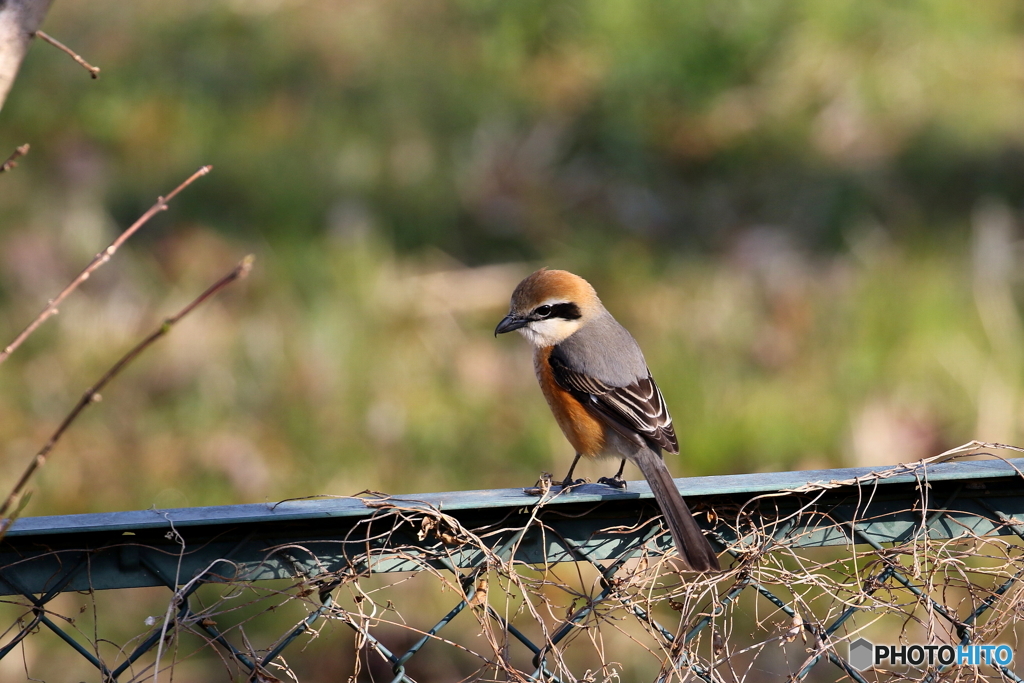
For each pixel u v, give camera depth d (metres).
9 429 9.98
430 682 7.79
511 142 14.48
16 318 11.20
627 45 15.68
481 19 16.42
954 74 15.82
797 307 11.82
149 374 10.71
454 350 11.25
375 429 10.28
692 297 11.96
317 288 11.78
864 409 10.47
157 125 14.56
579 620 4.91
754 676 7.57
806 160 14.34
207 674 7.76
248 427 10.27
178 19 16.53
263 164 13.82
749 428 10.23
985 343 11.27
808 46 15.77
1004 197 13.48
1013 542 5.89
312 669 7.89
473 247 12.80
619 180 14.02
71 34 16.17
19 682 7.55
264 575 4.63
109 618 8.08
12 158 4.13
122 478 9.65
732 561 5.37
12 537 4.35
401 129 14.62
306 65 15.76
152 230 12.70
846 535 5.05
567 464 9.95
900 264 12.31
